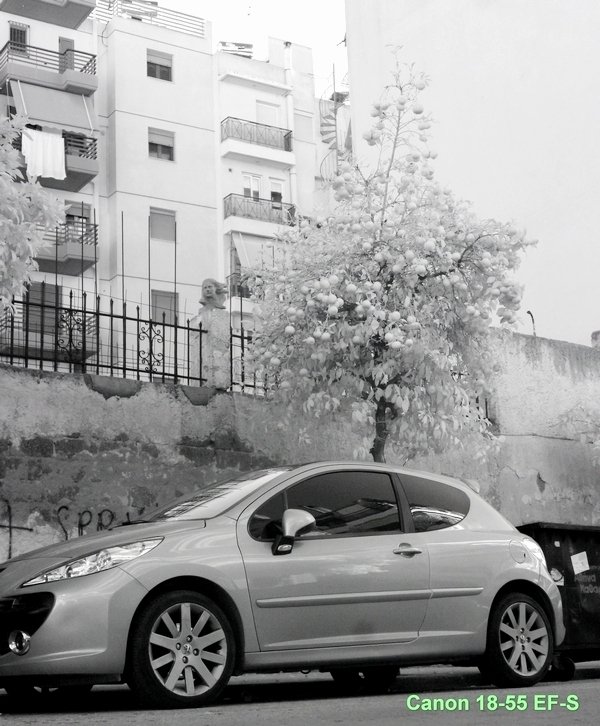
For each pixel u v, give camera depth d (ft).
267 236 133.39
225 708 19.88
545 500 51.83
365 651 22.47
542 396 52.95
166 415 40.16
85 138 119.44
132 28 131.85
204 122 135.64
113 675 19.60
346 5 92.58
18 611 19.93
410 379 35.91
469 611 24.07
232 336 43.04
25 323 38.11
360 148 88.12
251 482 23.63
